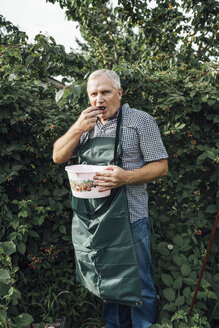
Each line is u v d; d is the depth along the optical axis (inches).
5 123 73.2
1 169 71.9
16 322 51.6
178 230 80.9
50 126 70.0
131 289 53.9
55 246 78.7
